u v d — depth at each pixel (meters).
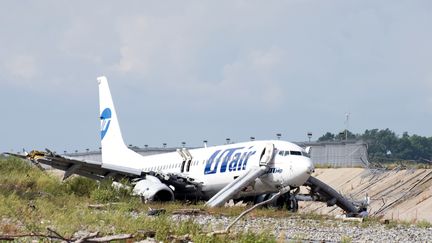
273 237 66.31
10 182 150.25
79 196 139.00
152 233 66.88
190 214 107.50
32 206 96.50
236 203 141.75
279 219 102.06
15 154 137.62
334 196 137.25
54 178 160.75
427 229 90.56
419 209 146.62
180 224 72.19
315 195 138.25
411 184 165.25
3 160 179.38
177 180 139.88
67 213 90.25
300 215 109.00
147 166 160.88
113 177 143.25
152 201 131.38
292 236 77.69
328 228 89.62
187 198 143.25
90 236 58.03
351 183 189.88
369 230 87.56
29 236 62.56
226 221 95.62
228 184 131.75
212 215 106.69
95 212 93.50
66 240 58.81
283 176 124.75
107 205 108.56
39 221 81.50
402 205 155.12
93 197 126.88
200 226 74.94
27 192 129.25
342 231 85.38
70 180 156.50
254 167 128.25
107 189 129.50
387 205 158.12
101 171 142.88
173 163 150.25
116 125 176.88
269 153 127.25
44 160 137.00
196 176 141.62
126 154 172.50
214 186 138.25
